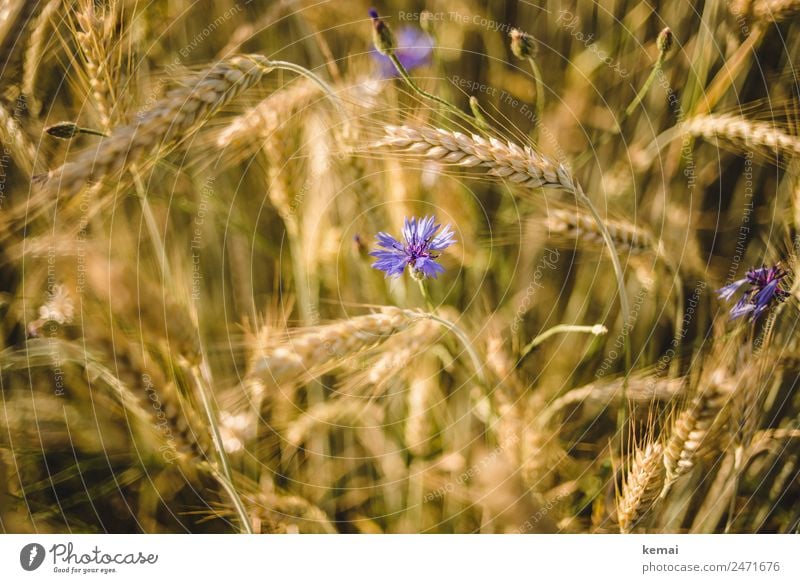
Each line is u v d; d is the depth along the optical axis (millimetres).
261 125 728
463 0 792
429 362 745
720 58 798
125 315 648
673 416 694
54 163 726
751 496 728
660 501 726
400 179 752
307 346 677
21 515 731
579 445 737
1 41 731
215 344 759
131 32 733
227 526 747
